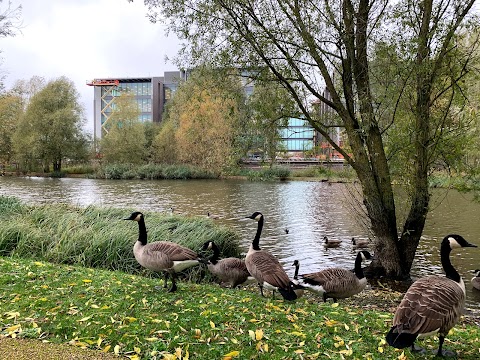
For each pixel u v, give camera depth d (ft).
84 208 53.93
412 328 14.96
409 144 36.99
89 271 29.73
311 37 35.12
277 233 60.39
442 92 35.53
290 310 22.47
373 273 38.78
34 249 35.45
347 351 17.01
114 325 19.16
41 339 17.63
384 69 35.17
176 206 89.86
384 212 37.99
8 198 53.52
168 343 17.35
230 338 18.01
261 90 40.91
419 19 34.14
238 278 30.58
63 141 186.60
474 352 17.94
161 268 24.50
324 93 41.55
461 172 37.76
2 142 201.26
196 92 43.16
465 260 44.55
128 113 204.03
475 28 33.50
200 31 36.78
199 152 173.78
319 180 164.55
